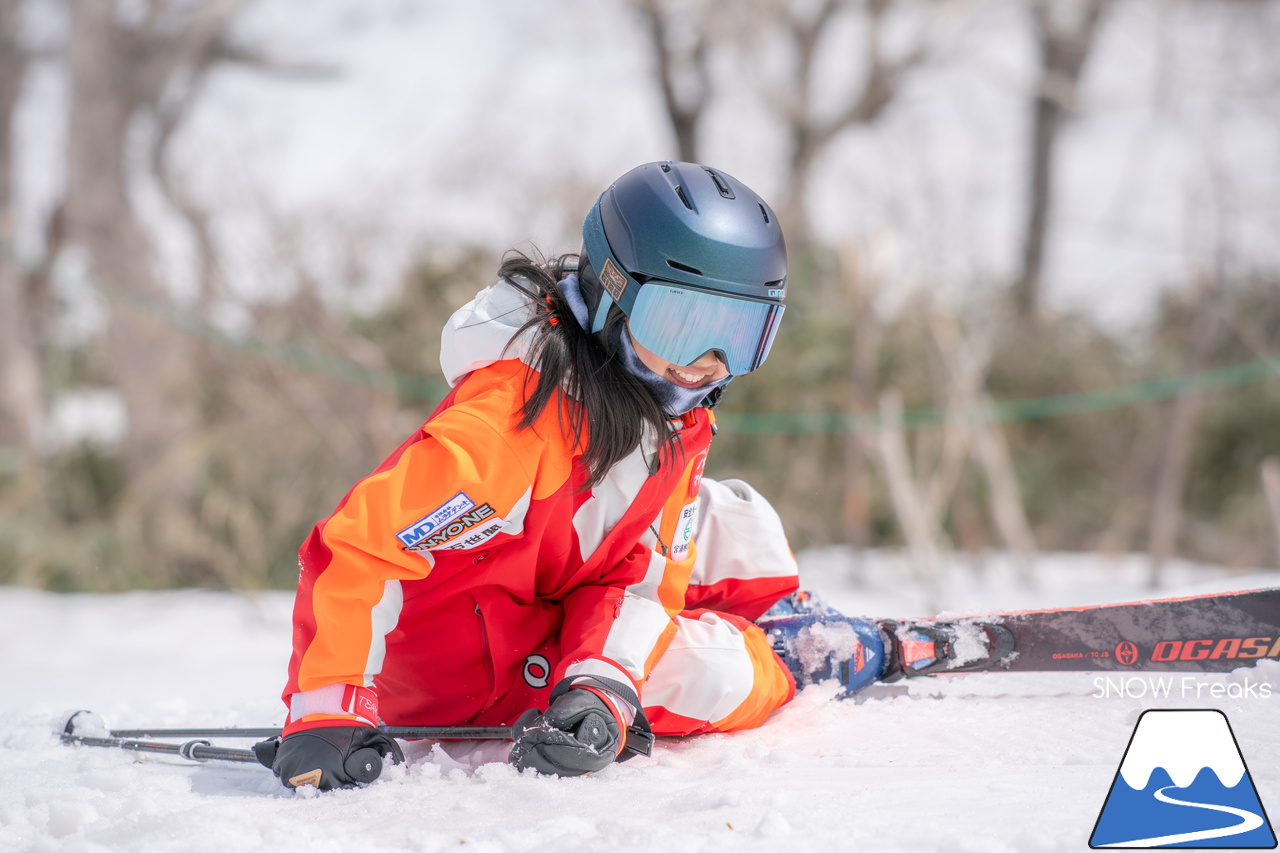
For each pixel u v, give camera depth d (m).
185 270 12.09
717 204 2.39
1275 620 2.77
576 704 2.32
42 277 14.03
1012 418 12.08
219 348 11.73
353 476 11.26
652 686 2.56
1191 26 15.84
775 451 11.73
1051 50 17.53
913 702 2.92
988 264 13.95
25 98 15.95
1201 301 10.38
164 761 2.73
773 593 3.06
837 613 3.07
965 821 1.89
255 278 11.38
